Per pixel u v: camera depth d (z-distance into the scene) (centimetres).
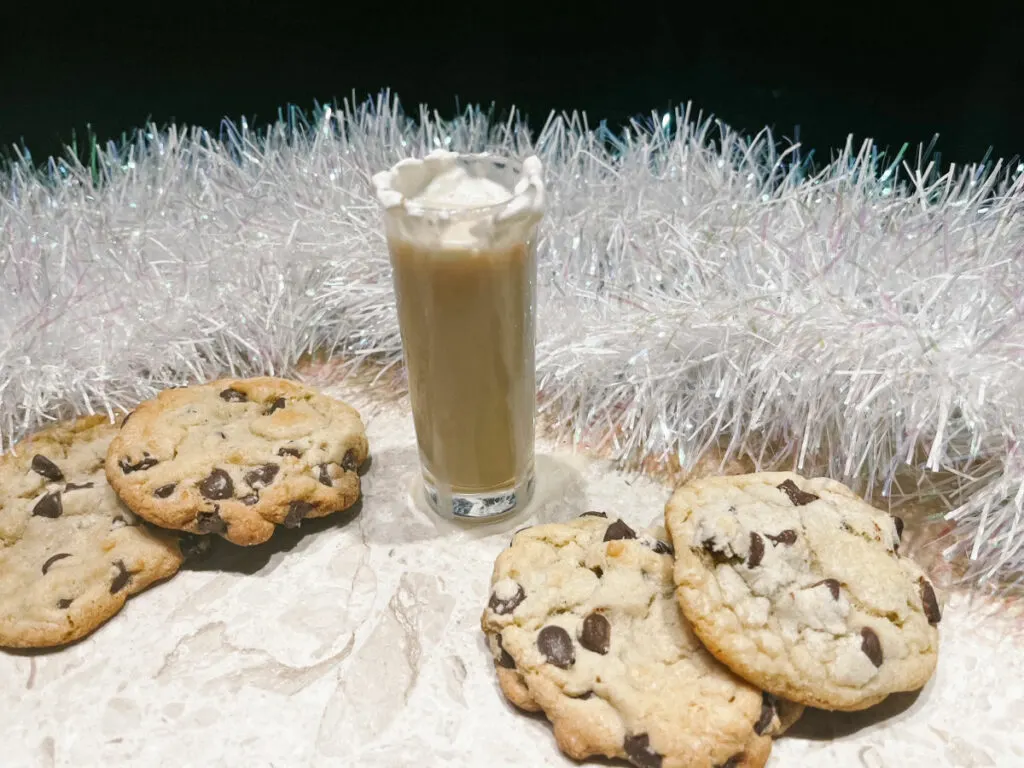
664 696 19
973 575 24
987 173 33
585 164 37
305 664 22
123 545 24
